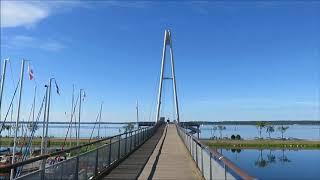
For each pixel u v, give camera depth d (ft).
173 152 82.17
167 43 307.37
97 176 46.68
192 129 230.48
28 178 25.71
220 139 437.58
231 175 26.09
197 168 53.78
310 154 312.29
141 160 66.95
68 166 34.53
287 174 198.90
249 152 320.70
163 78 307.17
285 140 436.35
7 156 130.21
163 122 291.17
